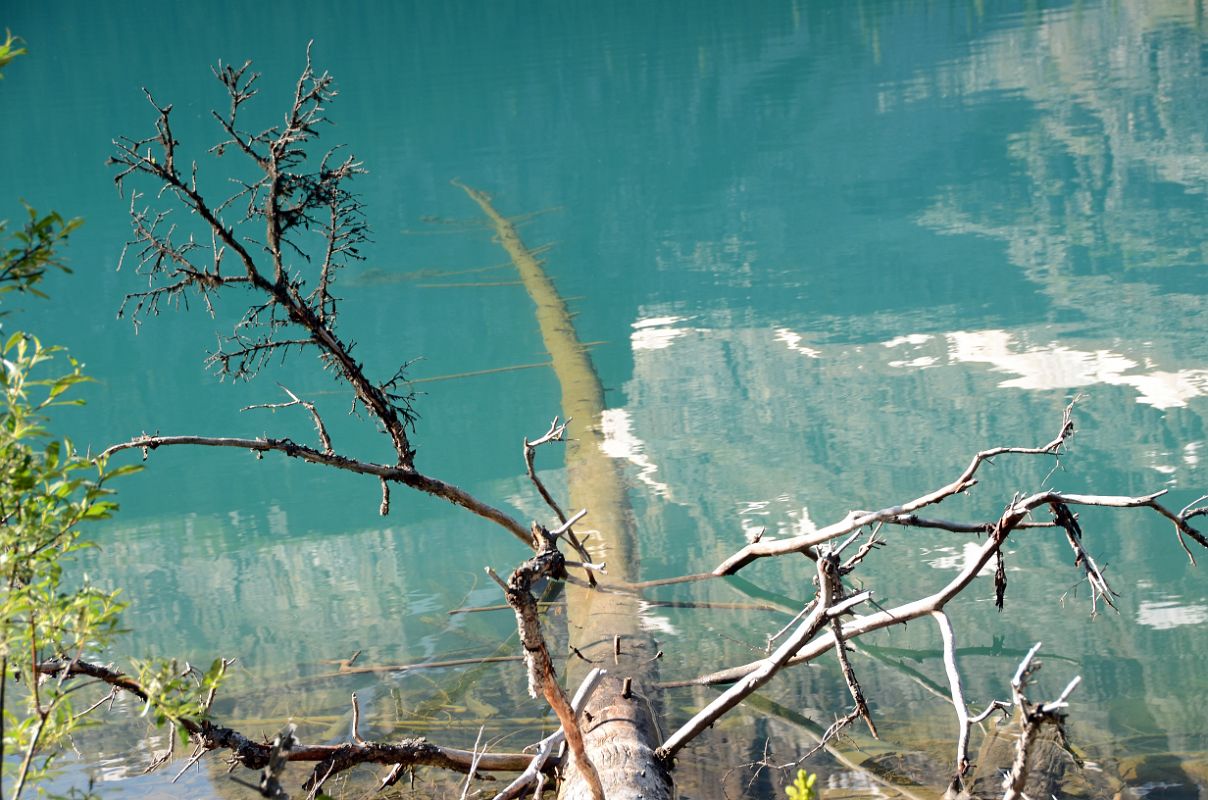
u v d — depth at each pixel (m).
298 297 4.48
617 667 5.31
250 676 5.71
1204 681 4.93
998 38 26.05
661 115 21.78
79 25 43.16
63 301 13.70
